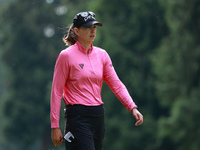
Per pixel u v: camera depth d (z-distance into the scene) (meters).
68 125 14.27
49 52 130.00
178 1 72.06
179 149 68.94
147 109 87.62
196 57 72.00
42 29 133.38
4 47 134.38
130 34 91.94
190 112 66.50
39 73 128.12
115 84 14.92
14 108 126.56
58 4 136.75
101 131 14.48
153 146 79.62
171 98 74.62
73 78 14.20
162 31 89.75
